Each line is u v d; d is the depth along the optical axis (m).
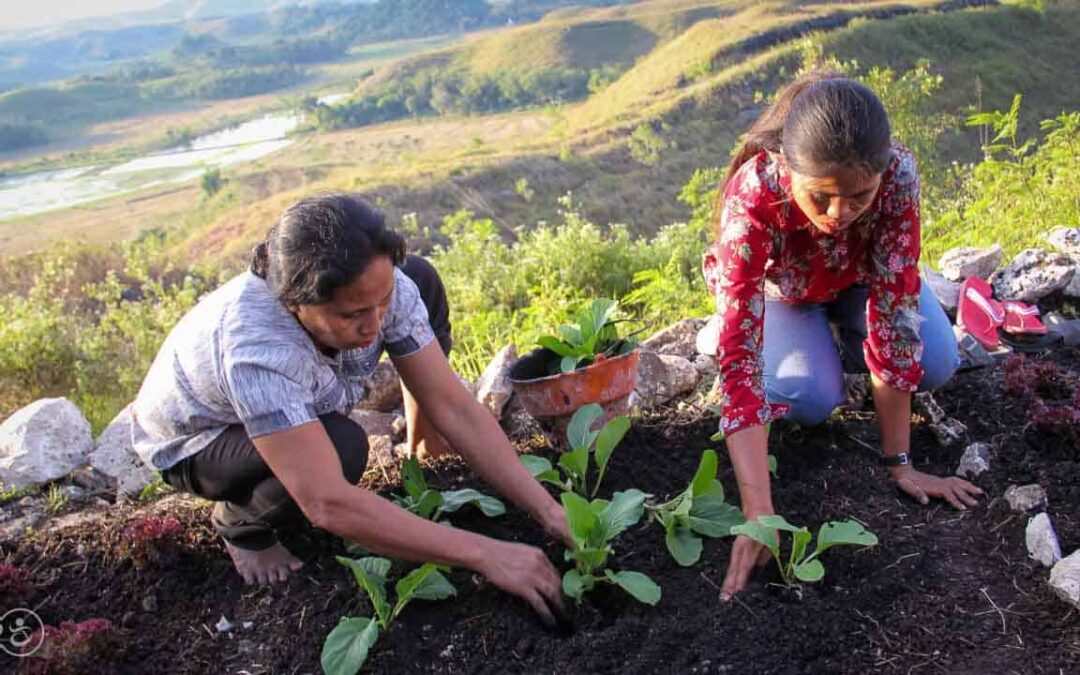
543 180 49.41
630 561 2.58
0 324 7.71
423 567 2.31
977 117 5.87
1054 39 55.53
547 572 2.36
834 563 2.49
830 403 2.92
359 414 3.61
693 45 69.12
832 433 3.14
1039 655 2.14
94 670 2.32
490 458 2.51
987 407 3.21
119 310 9.70
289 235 1.95
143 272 13.02
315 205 1.97
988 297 3.76
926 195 9.50
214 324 2.21
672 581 2.49
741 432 2.49
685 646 2.21
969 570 2.46
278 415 2.13
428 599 2.46
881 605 2.33
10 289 15.56
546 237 8.65
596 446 2.76
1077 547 2.49
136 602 2.63
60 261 12.62
